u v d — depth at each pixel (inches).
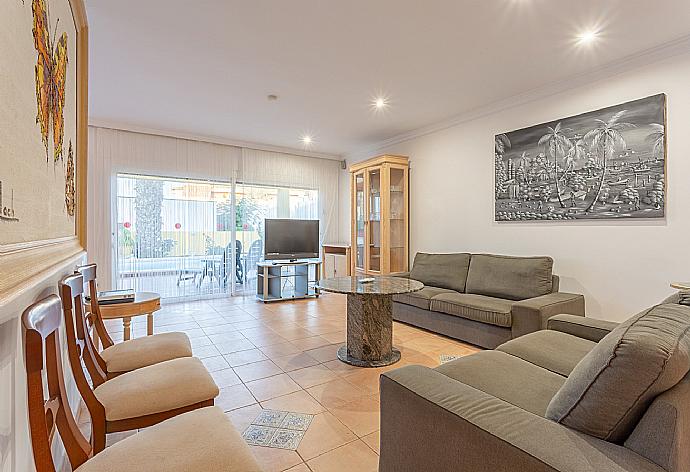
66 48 64.2
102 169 183.5
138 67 123.3
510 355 74.0
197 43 107.6
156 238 200.5
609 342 39.8
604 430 38.7
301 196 249.9
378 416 82.5
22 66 36.5
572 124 129.9
